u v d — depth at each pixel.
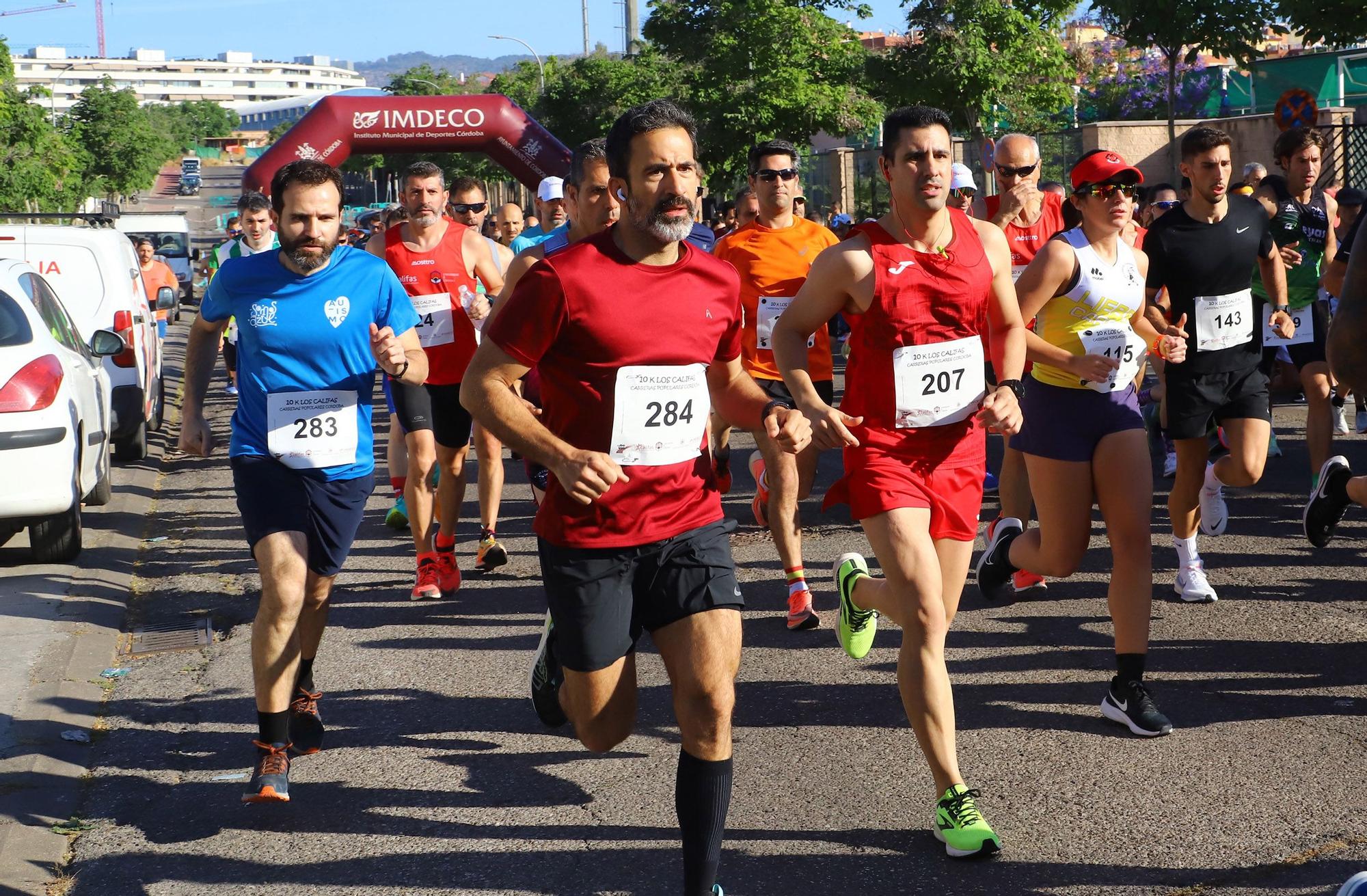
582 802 4.32
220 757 4.88
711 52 27.78
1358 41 15.65
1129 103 32.00
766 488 7.35
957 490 4.07
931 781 4.34
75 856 4.09
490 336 3.31
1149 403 10.51
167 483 11.02
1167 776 4.28
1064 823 3.98
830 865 3.79
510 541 8.28
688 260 3.37
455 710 5.25
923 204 3.87
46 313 8.45
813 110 27.48
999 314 4.13
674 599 3.37
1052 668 5.40
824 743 4.71
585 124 37.50
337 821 4.26
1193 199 5.71
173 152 123.31
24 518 7.62
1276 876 3.58
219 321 4.57
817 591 6.72
